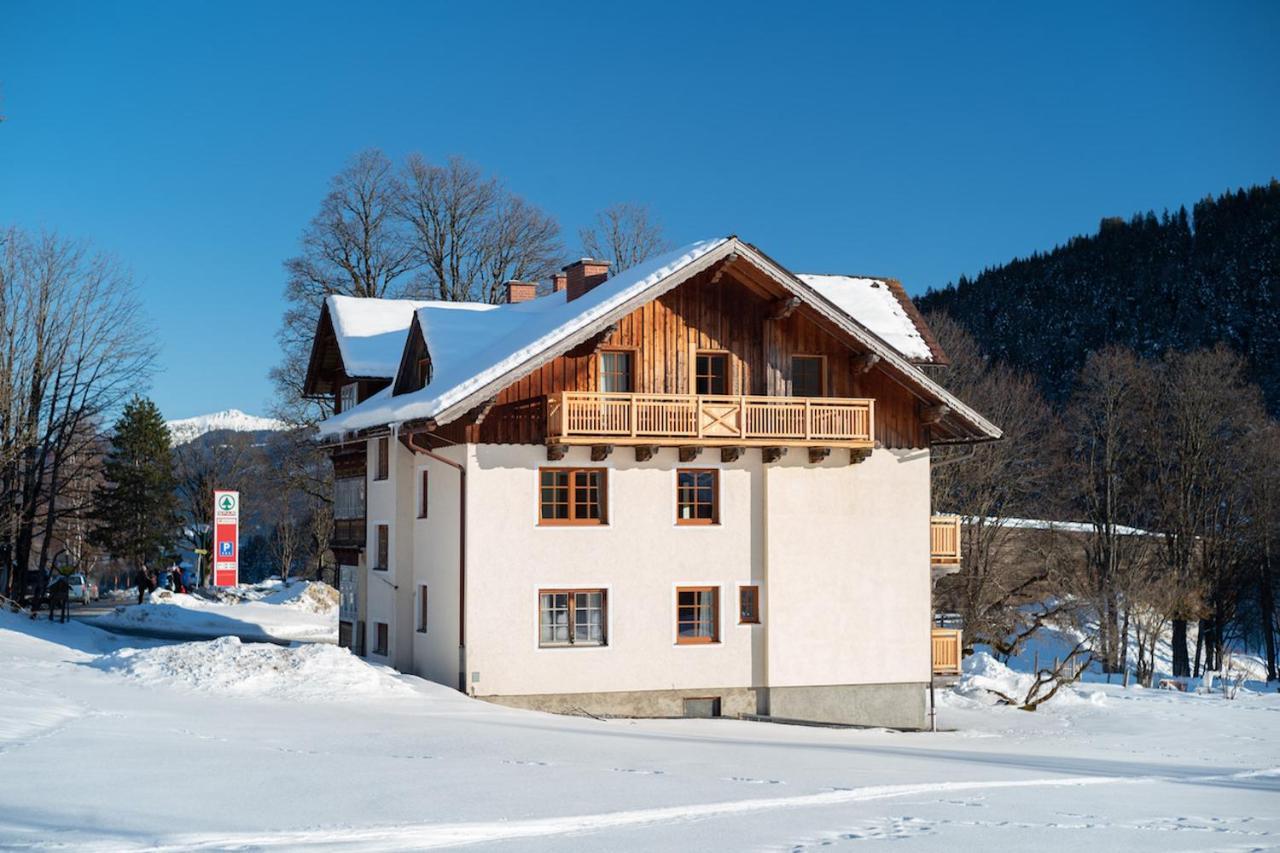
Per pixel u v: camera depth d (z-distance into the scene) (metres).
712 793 14.01
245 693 21.92
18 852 9.80
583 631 26.66
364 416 30.59
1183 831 12.62
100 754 14.59
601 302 25.92
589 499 26.88
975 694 34.47
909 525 29.16
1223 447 55.38
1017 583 48.69
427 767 15.09
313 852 10.17
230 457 82.00
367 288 52.41
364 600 32.75
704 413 26.48
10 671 22.67
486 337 30.05
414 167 53.78
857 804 13.71
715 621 27.67
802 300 27.41
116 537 73.38
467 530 25.69
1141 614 49.78
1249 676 55.88
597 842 10.95
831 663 28.28
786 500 28.19
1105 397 54.34
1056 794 15.58
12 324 43.53
